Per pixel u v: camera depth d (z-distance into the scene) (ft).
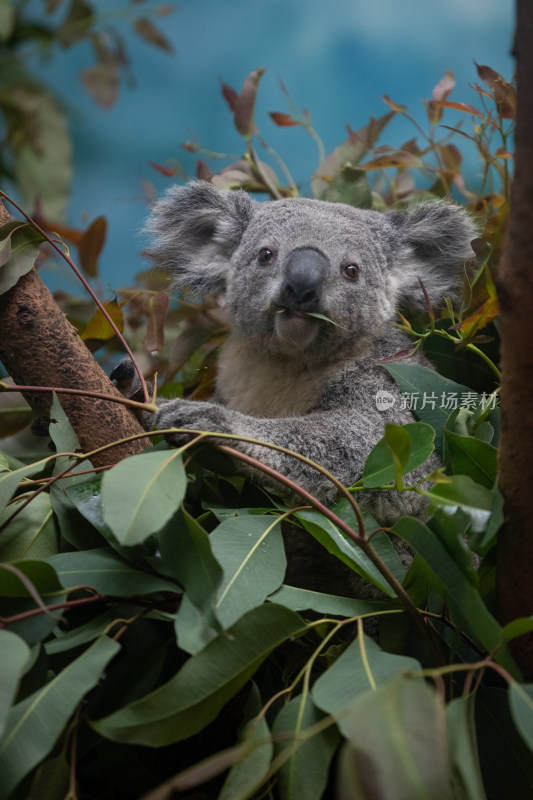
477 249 12.56
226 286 18.12
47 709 8.35
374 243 17.03
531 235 8.27
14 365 12.75
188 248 18.49
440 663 9.59
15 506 11.33
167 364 18.17
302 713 8.80
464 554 8.86
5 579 9.26
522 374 8.84
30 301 12.71
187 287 18.20
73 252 20.01
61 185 26.37
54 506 11.15
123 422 12.71
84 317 17.46
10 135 26.16
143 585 9.71
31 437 17.72
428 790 6.57
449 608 9.62
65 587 9.70
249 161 19.19
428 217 17.56
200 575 9.05
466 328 12.99
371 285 16.49
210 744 10.71
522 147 8.15
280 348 16.62
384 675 8.66
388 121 19.13
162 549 9.43
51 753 9.16
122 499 8.61
